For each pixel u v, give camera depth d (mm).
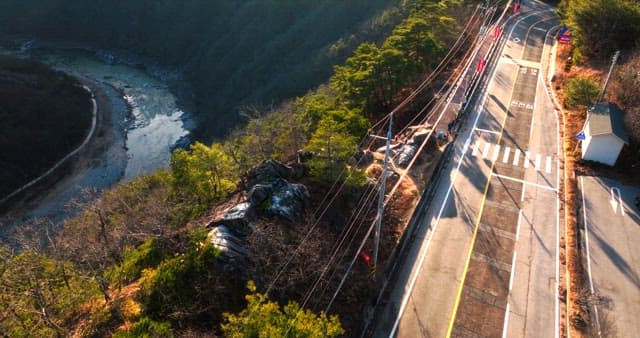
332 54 83250
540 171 37406
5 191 65125
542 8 76438
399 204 32969
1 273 26156
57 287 26219
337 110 40438
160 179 43656
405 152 38438
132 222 33625
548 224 31953
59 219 61281
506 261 28969
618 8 48219
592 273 28109
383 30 80125
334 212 29422
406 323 25172
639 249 29875
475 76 50656
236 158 39531
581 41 52500
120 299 23453
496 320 25250
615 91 41938
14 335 23438
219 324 21406
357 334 24109
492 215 32781
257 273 23594
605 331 24547
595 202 33812
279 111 64812
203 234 24750
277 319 17922
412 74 49188
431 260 29156
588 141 37188
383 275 27422
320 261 25438
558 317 25453
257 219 26344
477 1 66375
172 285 22719
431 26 56844
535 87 51094
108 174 73875
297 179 31594
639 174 36156
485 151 40000
